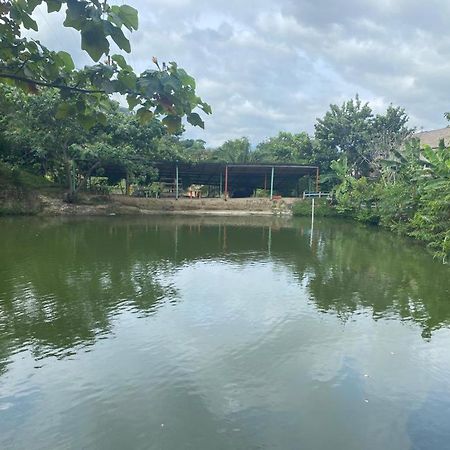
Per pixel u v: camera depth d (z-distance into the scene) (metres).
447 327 8.84
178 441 4.99
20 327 8.31
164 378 6.43
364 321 9.13
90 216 29.41
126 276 12.36
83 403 5.75
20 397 5.86
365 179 32.03
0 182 27.62
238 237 21.69
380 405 5.88
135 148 30.70
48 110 23.89
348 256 16.80
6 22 2.49
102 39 2.06
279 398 5.98
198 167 36.19
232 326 8.62
